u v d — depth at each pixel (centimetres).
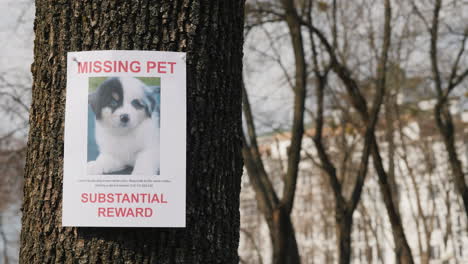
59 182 260
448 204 2577
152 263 255
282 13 1459
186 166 262
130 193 255
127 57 260
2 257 2150
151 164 257
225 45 275
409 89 2103
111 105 258
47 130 264
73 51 263
